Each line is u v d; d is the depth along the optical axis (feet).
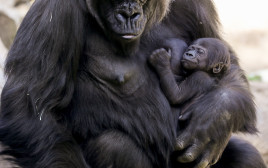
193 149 35.29
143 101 35.99
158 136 36.04
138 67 36.32
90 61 35.65
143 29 33.88
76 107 35.65
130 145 35.45
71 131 35.76
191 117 35.83
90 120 35.63
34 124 34.01
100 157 34.76
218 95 35.88
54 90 34.12
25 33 34.94
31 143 33.99
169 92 36.17
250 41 122.31
